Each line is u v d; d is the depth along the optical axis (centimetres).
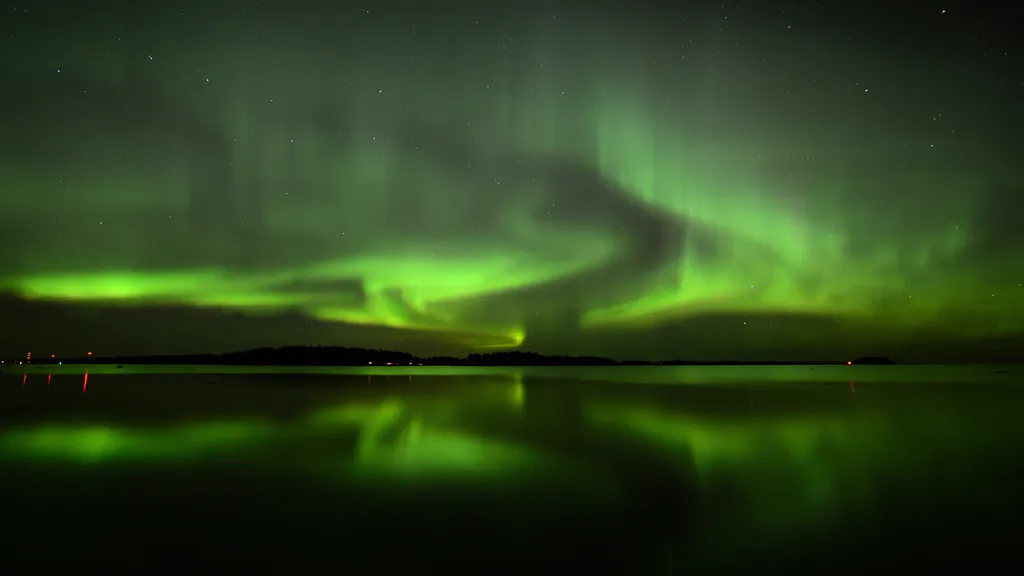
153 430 1402
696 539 621
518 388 3066
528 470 962
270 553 584
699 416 1717
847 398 2417
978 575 527
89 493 819
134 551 592
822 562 555
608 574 530
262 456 1084
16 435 1334
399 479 902
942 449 1150
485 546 602
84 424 1520
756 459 1052
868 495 799
